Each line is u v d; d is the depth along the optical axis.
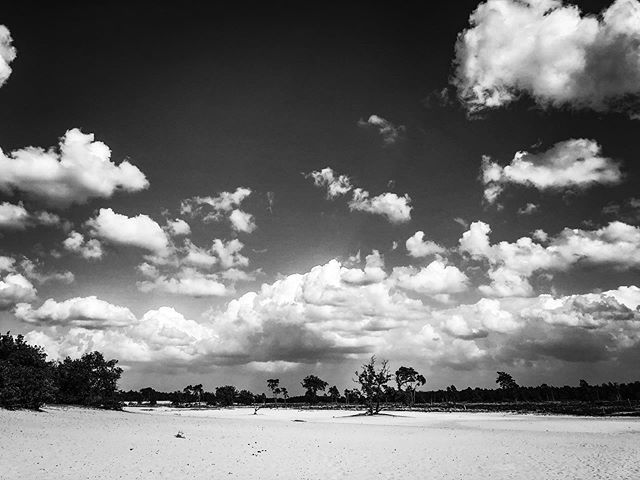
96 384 87.31
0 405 54.69
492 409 152.38
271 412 142.25
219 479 22.58
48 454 27.38
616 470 27.02
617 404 158.25
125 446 32.97
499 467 28.11
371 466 27.84
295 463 28.28
